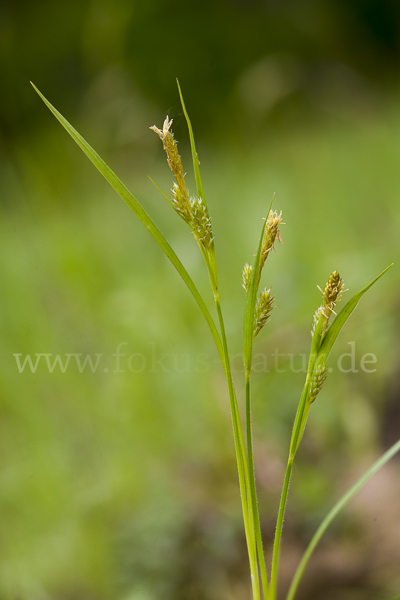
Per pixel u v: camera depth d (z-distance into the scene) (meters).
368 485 0.54
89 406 0.65
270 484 0.58
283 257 0.98
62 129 1.45
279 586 0.50
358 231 1.07
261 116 1.66
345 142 1.48
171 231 1.15
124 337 0.77
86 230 1.17
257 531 0.42
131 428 0.64
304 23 2.13
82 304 0.82
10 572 0.50
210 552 0.51
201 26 1.98
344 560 0.50
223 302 0.86
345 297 0.82
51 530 0.52
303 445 0.63
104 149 1.48
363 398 0.65
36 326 0.74
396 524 0.50
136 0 1.91
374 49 2.18
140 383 0.67
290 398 0.69
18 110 1.34
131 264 1.04
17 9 1.91
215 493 0.57
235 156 1.56
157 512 0.52
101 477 0.57
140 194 1.35
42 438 0.60
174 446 0.63
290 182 1.32
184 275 0.41
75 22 1.90
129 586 0.50
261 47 2.03
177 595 0.50
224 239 1.07
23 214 0.90
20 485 0.55
